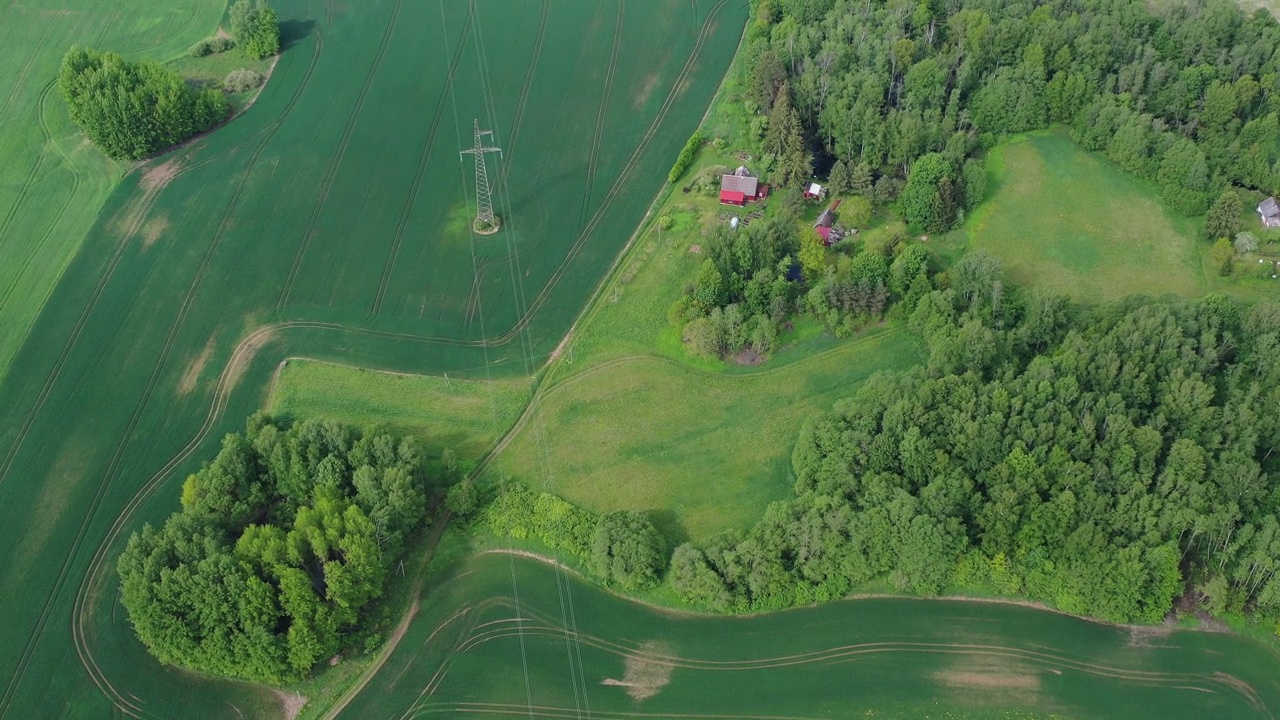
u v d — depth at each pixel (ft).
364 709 453.99
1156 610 461.37
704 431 545.44
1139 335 513.45
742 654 468.75
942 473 484.74
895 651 466.70
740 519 509.35
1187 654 459.73
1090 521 461.37
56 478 528.63
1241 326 527.81
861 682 457.68
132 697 453.99
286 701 453.99
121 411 557.33
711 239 592.60
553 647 473.26
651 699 456.04
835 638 472.03
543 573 497.46
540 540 506.07
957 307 570.05
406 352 584.40
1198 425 484.74
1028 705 447.42
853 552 475.31
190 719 448.65
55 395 564.71
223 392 566.36
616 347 584.40
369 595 470.39
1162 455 483.10
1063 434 482.28
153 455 538.88
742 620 479.41
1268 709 442.09
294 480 500.33
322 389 565.94
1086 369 510.99
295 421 539.29
